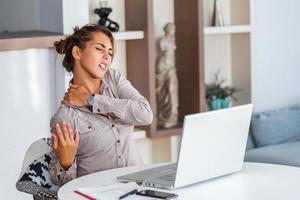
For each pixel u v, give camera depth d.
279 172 3.03
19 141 4.40
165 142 5.51
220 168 2.91
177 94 5.46
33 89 4.42
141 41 5.17
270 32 5.93
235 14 5.82
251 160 5.25
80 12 4.64
